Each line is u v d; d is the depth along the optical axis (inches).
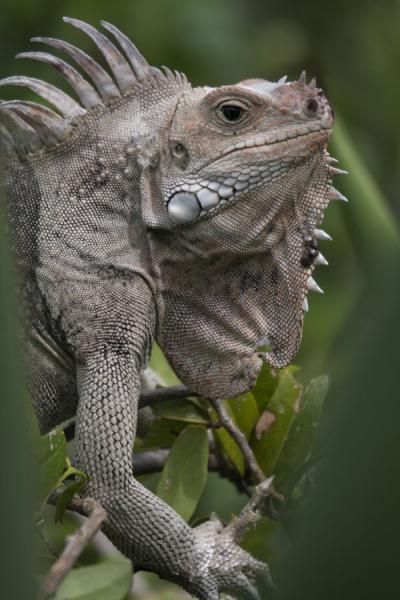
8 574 184.5
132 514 338.0
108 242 368.8
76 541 269.1
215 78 627.2
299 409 361.4
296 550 205.2
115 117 377.7
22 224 371.6
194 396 376.8
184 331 378.6
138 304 365.4
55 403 378.9
